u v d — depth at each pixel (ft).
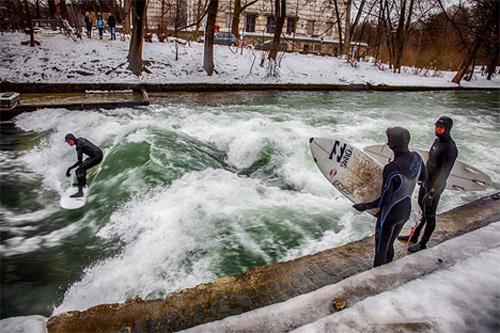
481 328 8.04
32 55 54.60
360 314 8.44
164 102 45.91
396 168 10.32
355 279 10.28
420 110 50.62
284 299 10.46
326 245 16.02
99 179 23.94
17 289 13.99
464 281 9.76
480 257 11.00
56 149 29.09
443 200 21.02
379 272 10.61
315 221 18.16
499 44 84.23
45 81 49.16
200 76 60.49
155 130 30.30
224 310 9.96
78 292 13.85
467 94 71.20
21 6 69.97
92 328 9.18
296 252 15.49
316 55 97.60
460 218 15.99
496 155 30.68
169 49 67.41
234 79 60.95
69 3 96.53
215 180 21.57
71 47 59.00
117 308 9.98
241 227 17.22
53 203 21.43
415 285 9.59
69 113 36.86
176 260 14.93
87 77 52.85
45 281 14.51
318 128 35.37
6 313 12.84
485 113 50.62
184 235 16.39
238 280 11.38
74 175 25.32
